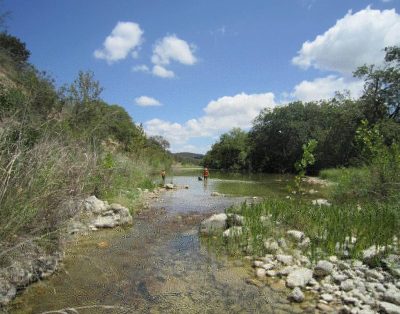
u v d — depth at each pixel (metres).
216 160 85.38
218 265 6.89
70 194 6.89
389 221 8.29
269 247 7.59
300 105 60.88
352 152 41.81
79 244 8.04
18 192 5.27
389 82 38.16
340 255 6.97
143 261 7.06
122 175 16.34
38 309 4.86
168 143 77.38
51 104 11.72
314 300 5.26
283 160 61.62
